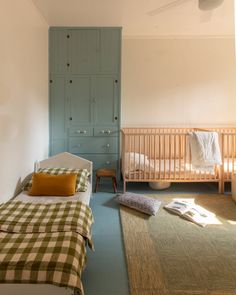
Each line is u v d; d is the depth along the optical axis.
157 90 4.65
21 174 3.00
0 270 1.44
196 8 3.39
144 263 2.09
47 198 2.73
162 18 3.79
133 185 4.28
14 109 2.77
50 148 4.27
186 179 3.87
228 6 3.32
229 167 3.90
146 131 4.63
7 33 2.57
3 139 2.52
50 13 3.62
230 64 4.62
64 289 1.45
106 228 2.74
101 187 4.17
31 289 1.45
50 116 4.23
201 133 3.68
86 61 4.18
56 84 4.20
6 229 1.89
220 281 1.88
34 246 1.62
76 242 1.71
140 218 2.96
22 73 2.99
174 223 2.83
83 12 3.58
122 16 3.72
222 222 2.86
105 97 4.23
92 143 4.28
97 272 2.00
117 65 4.18
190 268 2.03
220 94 4.67
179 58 4.61
